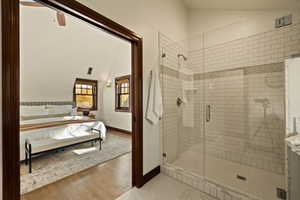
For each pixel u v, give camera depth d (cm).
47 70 441
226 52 269
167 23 255
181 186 196
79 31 404
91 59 514
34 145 249
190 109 291
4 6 94
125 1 178
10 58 97
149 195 176
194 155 280
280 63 219
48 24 351
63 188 188
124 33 175
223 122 271
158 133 235
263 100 234
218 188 171
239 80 256
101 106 629
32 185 193
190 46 314
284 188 161
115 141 405
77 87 562
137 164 192
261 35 235
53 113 475
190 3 301
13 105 98
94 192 180
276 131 223
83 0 134
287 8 213
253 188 175
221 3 270
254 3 240
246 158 247
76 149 335
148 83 214
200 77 297
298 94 146
